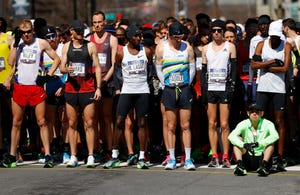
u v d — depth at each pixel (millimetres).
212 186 28516
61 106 35375
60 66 34312
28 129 37312
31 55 33656
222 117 33031
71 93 33156
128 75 33125
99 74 33125
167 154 33906
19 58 33750
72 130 33500
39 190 28234
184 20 39219
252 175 30750
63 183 29500
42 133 33812
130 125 33875
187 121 32625
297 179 29828
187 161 32562
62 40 37375
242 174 30625
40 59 33906
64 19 91688
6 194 27641
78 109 33750
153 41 34250
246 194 27078
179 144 36500
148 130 36000
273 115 34562
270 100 32844
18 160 35625
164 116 33812
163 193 27391
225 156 33062
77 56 32969
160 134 36500
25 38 33531
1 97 36125
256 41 34656
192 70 32750
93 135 33375
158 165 34062
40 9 94125
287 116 34938
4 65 36000
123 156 35750
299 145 36000
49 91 35344
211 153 35281
